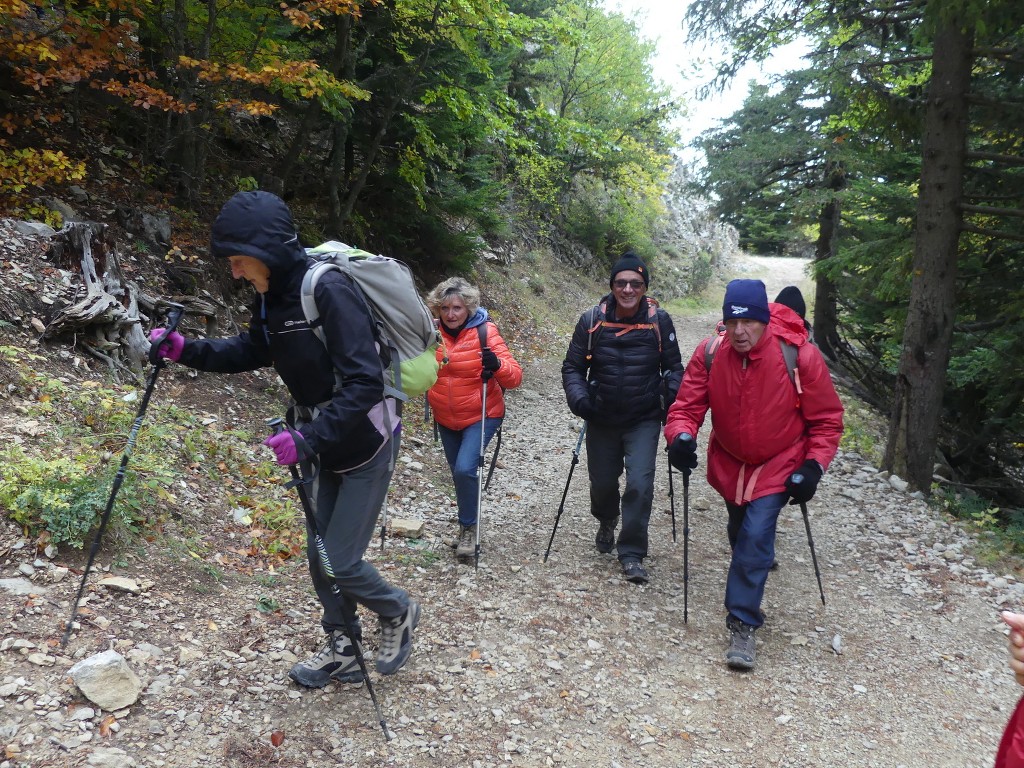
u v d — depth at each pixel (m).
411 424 7.65
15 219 5.74
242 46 7.57
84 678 2.61
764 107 15.89
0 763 2.27
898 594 4.97
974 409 13.10
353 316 2.62
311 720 2.90
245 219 2.51
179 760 2.52
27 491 3.38
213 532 4.19
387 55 9.47
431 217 11.71
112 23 6.66
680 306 26.25
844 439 9.19
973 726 3.50
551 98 21.91
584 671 3.64
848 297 15.75
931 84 7.77
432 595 4.21
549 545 4.94
